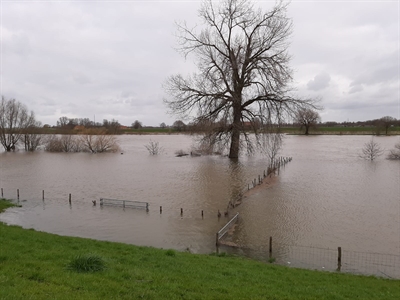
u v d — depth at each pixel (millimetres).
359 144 85125
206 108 43812
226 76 43062
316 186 31219
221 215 21812
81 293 7062
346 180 34281
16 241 12023
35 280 7672
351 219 20750
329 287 10055
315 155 59719
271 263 13984
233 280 9625
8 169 44719
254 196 27250
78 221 20766
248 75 43375
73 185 32938
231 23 43406
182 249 15883
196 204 24859
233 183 33031
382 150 62781
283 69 40844
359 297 9305
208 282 9016
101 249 12297
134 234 18234
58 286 7285
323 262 14266
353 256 14953
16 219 21234
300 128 121625
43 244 12109
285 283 10047
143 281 8406
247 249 15898
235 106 44250
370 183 32625
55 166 47594
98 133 73438
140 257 11266
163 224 20062
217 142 48500
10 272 7918
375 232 18328
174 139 129625
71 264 8938
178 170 42125
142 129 178750
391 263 14156
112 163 50906
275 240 17125
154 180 35375
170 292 7824
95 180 35812
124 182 34406
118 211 23125
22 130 72125
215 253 14969
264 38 42531
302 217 21250
